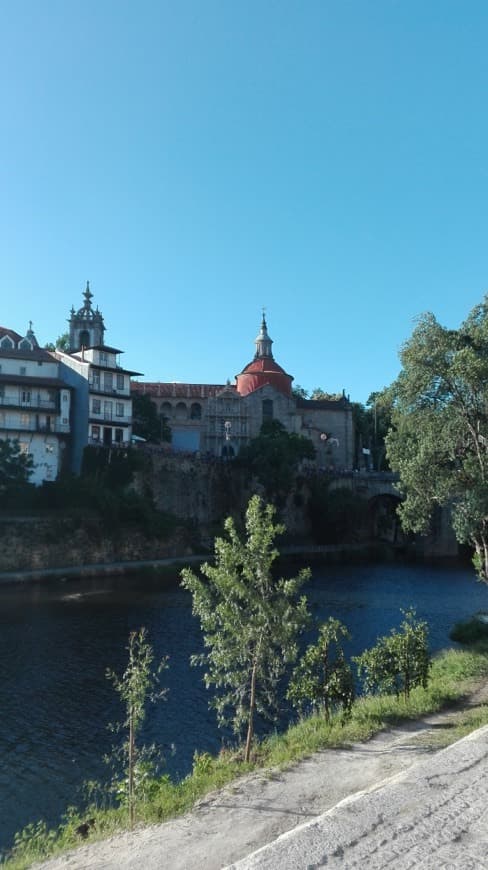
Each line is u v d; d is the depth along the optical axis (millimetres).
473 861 7348
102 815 16109
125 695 17062
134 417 99250
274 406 111875
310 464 116062
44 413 77500
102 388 81938
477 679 26688
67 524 69062
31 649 37969
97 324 109625
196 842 12203
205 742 24750
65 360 83375
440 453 35188
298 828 8438
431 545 99438
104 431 82000
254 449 95875
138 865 11383
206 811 13852
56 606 50625
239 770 17172
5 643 39062
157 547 77688
